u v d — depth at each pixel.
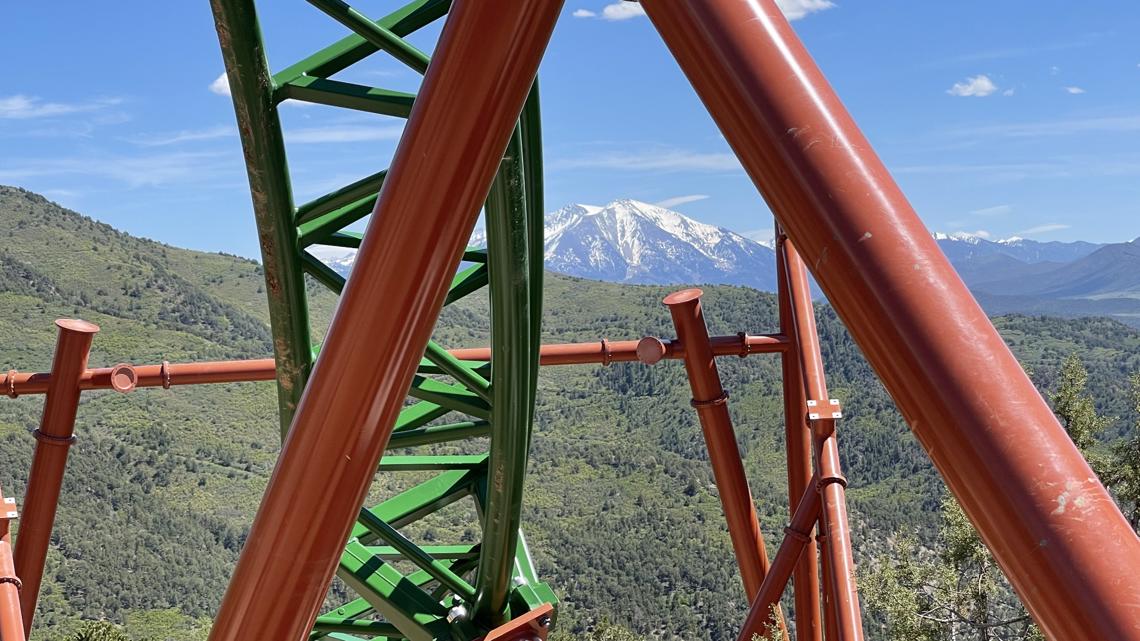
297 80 7.00
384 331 3.35
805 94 2.46
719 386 10.59
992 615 21.47
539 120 6.45
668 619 98.38
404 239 3.20
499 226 6.24
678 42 2.66
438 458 10.31
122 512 116.94
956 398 2.20
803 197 2.41
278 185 7.20
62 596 95.56
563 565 113.06
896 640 20.66
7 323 169.12
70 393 9.73
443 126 3.03
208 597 103.81
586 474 148.12
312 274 7.80
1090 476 2.12
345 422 3.54
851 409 131.75
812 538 10.01
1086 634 1.99
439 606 8.48
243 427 153.00
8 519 9.32
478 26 2.88
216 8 6.37
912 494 103.56
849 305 2.37
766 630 9.70
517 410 7.46
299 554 3.85
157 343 182.75
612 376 194.62
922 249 2.33
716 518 127.19
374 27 7.01
